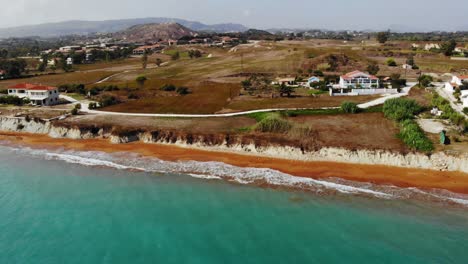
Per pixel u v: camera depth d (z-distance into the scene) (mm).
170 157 63000
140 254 37531
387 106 78750
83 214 44750
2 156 65062
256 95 105312
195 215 44156
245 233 40531
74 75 157000
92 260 36812
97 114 87250
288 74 136750
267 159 61094
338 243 38500
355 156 58938
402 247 37562
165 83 128750
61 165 60344
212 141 67438
